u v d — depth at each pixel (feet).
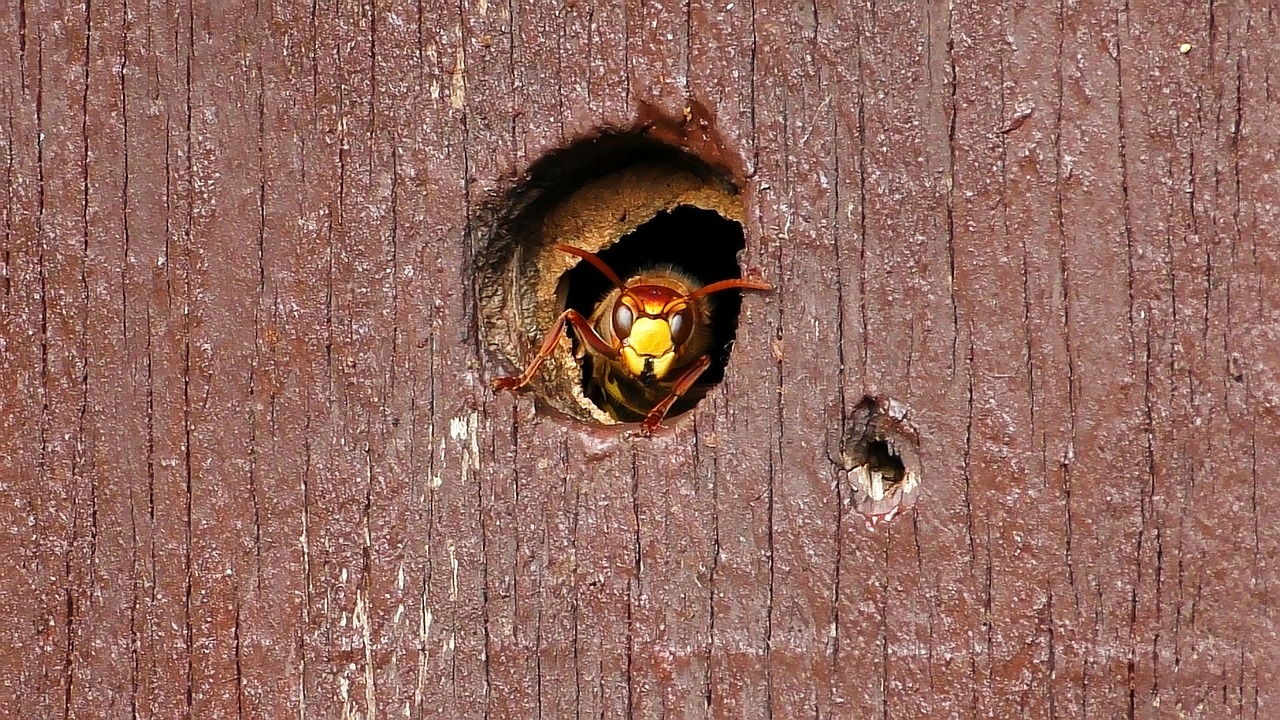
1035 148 0.95
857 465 0.96
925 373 0.96
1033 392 0.96
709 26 0.96
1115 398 0.95
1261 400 0.95
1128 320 0.95
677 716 0.96
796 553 0.96
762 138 0.96
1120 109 0.95
